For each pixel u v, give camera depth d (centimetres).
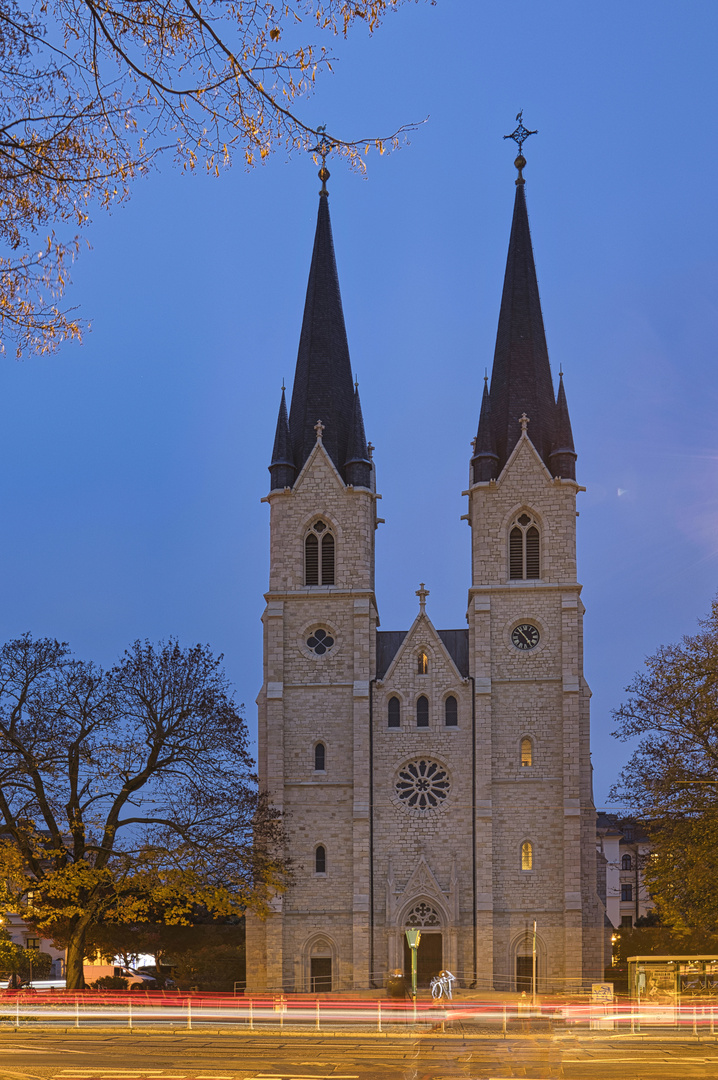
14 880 5441
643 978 5088
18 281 1175
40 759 5384
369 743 7781
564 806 7512
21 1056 3050
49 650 5747
